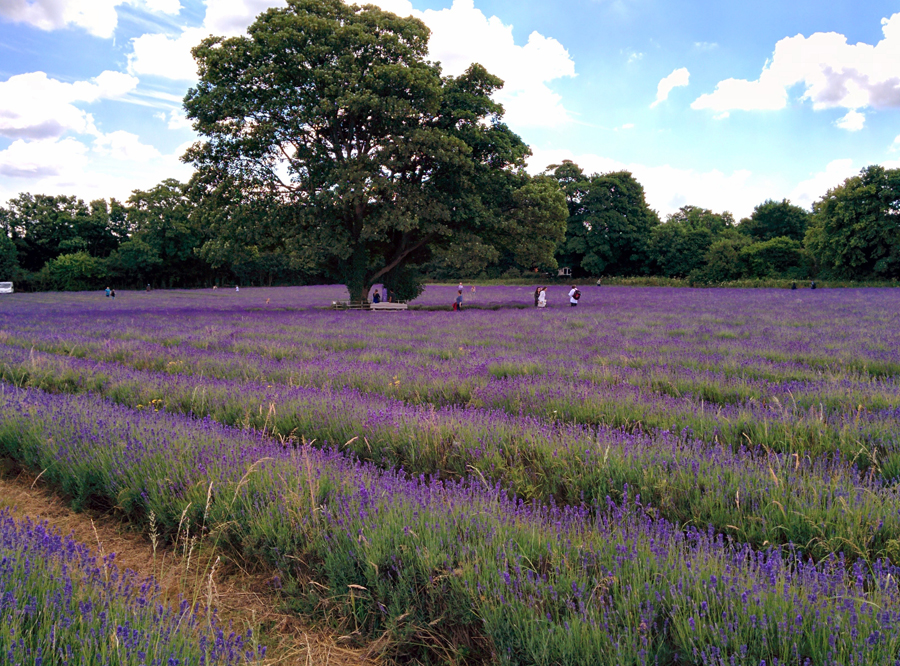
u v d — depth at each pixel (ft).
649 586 8.07
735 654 6.44
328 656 8.47
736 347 40.29
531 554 9.46
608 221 247.29
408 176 101.60
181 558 11.16
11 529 9.91
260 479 12.67
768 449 15.28
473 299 152.97
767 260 210.18
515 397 23.44
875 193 180.04
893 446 15.83
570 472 14.64
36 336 49.67
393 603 8.80
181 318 79.51
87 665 6.15
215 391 23.58
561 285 250.78
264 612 9.62
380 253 115.44
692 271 220.64
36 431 16.79
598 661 6.74
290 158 90.99
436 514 10.57
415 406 21.99
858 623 6.93
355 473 13.46
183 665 6.42
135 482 13.04
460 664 8.19
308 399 21.75
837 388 23.36
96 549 11.84
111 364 34.01
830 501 11.53
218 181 92.17
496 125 110.11
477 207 99.81
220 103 84.89
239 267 315.78
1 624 6.58
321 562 10.14
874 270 181.57
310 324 68.39
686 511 12.57
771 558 8.97
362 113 89.04
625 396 23.06
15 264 254.47
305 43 87.76
